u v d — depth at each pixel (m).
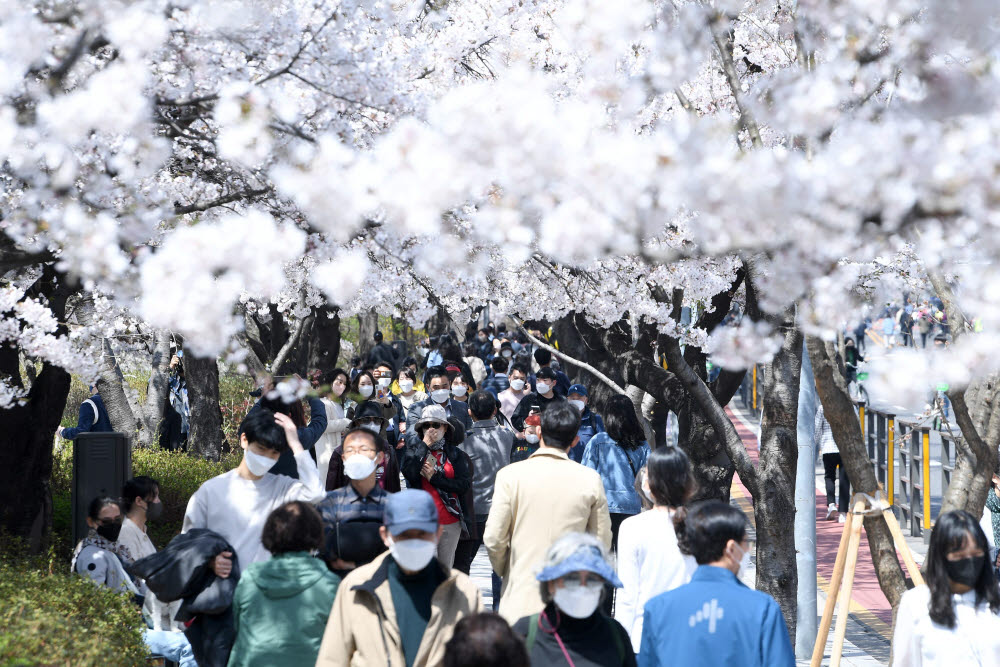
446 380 22.77
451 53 18.39
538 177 6.48
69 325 15.23
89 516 14.23
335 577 9.68
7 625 10.84
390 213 7.62
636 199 6.32
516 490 12.11
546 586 8.16
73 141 9.45
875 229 6.31
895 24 8.79
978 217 6.00
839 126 7.47
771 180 5.87
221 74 11.46
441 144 6.70
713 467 19.66
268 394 14.28
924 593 9.26
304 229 11.81
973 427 11.52
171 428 31.05
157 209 10.95
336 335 32.59
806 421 17.03
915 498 28.00
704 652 8.22
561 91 16.55
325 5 11.88
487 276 18.17
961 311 11.31
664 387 20.58
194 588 10.81
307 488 12.25
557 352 17.80
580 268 17.23
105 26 8.98
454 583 8.66
